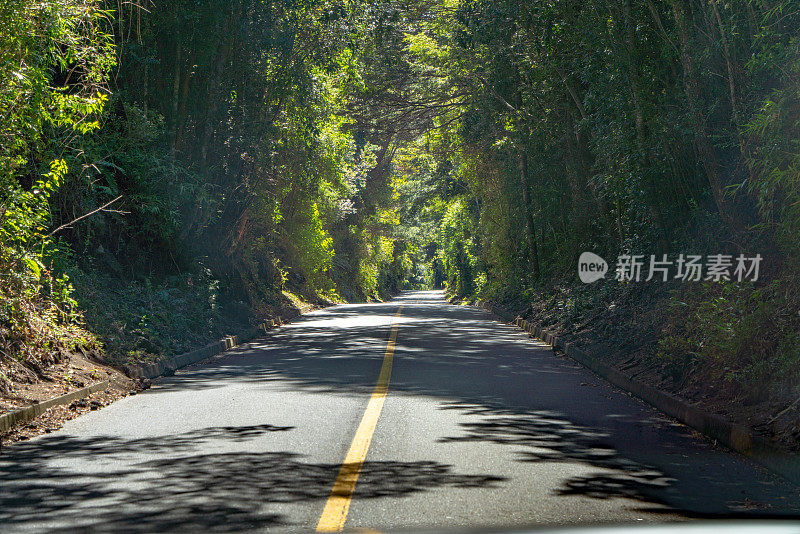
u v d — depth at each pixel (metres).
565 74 22.47
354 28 24.38
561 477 6.24
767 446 6.79
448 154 40.34
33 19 9.84
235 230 26.81
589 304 20.11
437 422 8.55
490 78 30.28
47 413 8.98
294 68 23.66
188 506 5.40
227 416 8.95
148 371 12.86
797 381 8.18
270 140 24.98
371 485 5.94
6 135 9.93
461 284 54.72
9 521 5.08
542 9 18.91
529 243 33.09
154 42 18.62
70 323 12.52
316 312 35.56
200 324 18.19
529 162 32.91
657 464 6.79
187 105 20.86
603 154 18.86
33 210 10.72
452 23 30.02
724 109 13.98
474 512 5.23
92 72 11.79
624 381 11.55
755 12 11.21
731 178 13.82
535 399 10.34
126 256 18.14
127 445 7.40
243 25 21.39
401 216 66.62
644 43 16.02
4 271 10.34
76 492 5.77
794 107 9.59
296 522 5.04
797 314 9.22
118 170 17.53
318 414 9.04
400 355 15.88
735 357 9.66
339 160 38.16
